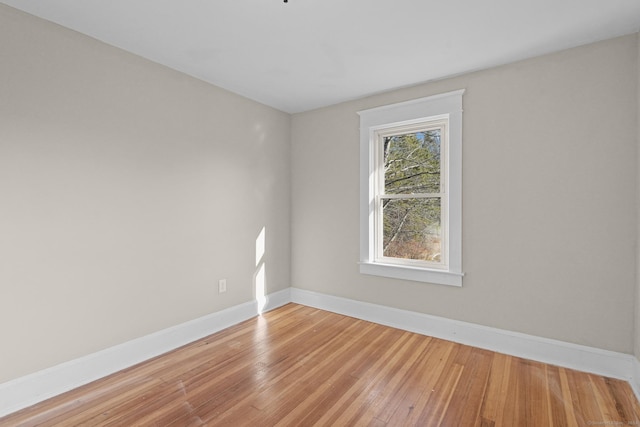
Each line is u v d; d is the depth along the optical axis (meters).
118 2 1.73
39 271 1.88
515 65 2.42
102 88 2.15
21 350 1.81
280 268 3.63
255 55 2.35
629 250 2.06
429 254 2.93
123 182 2.26
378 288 3.12
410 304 2.93
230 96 3.03
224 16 1.87
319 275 3.55
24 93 1.81
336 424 1.66
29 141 1.83
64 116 1.97
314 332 2.87
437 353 2.46
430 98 2.77
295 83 2.86
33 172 1.85
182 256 2.64
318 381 2.07
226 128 3.00
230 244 3.05
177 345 2.58
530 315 2.38
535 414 1.73
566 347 2.24
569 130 2.23
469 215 2.61
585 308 2.19
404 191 3.06
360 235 3.23
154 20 1.91
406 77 2.71
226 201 3.01
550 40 2.12
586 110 2.17
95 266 2.12
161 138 2.49
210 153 2.86
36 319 1.87
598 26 1.96
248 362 2.32
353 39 2.12
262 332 2.87
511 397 1.89
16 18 1.78
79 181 2.04
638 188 1.98
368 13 1.84
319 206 3.53
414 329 2.89
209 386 2.01
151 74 2.42
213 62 2.47
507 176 2.45
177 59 2.42
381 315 3.09
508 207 2.45
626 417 1.70
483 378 2.10
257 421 1.69
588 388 1.97
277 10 1.82
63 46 1.96
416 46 2.21
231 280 3.06
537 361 2.33
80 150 2.04
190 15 1.86
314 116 3.55
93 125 2.10
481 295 2.58
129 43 2.18
